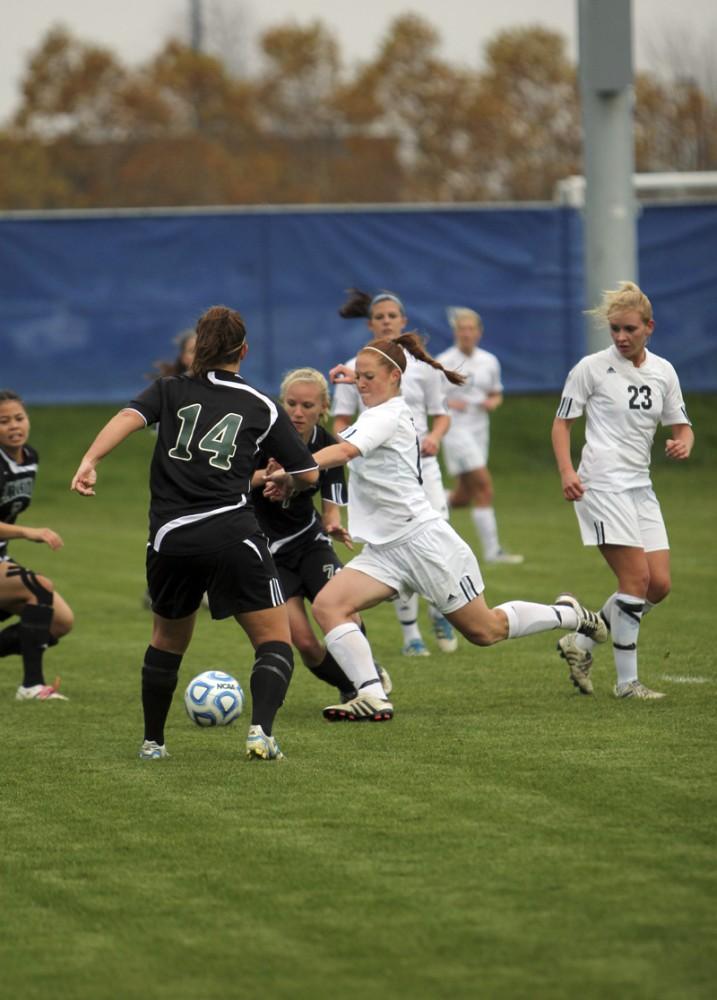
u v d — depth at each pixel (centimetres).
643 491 2783
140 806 2033
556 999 1334
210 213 7556
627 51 5612
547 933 1497
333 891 1645
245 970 1426
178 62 14325
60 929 1551
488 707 2728
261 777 2189
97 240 7525
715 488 7206
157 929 1543
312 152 14112
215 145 13788
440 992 1359
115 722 2692
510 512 6619
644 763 2222
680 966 1405
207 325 2225
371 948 1471
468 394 5141
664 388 2747
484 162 13075
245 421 2200
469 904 1589
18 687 3141
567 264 7644
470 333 5178
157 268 7556
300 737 2481
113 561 5350
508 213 7606
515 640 3622
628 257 5728
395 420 2559
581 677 2808
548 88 13075
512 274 7644
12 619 4303
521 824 1895
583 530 2767
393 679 3081
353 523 2639
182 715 2762
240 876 1708
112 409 8512
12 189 13375
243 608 2250
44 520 6675
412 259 7625
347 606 2623
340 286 7625
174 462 2183
